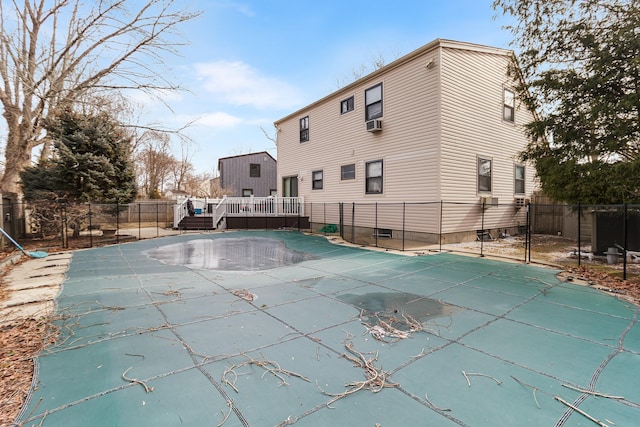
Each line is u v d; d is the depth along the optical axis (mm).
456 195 10031
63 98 9391
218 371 2604
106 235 12516
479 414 2074
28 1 8727
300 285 5281
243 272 6281
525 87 8047
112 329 3445
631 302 4316
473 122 10523
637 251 6918
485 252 8438
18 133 10445
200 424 1987
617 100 6383
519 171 12531
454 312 3977
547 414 2074
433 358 2814
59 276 5918
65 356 2850
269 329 3455
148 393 2307
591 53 6660
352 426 1965
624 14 6246
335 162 13531
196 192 33875
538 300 4434
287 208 15547
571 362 2736
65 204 9852
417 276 5871
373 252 8688
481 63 10766
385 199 11312
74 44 8922
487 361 2760
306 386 2393
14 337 3244
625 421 2006
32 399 2234
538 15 7133
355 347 3029
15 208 10461
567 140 7242
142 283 5406
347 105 12883
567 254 8062
